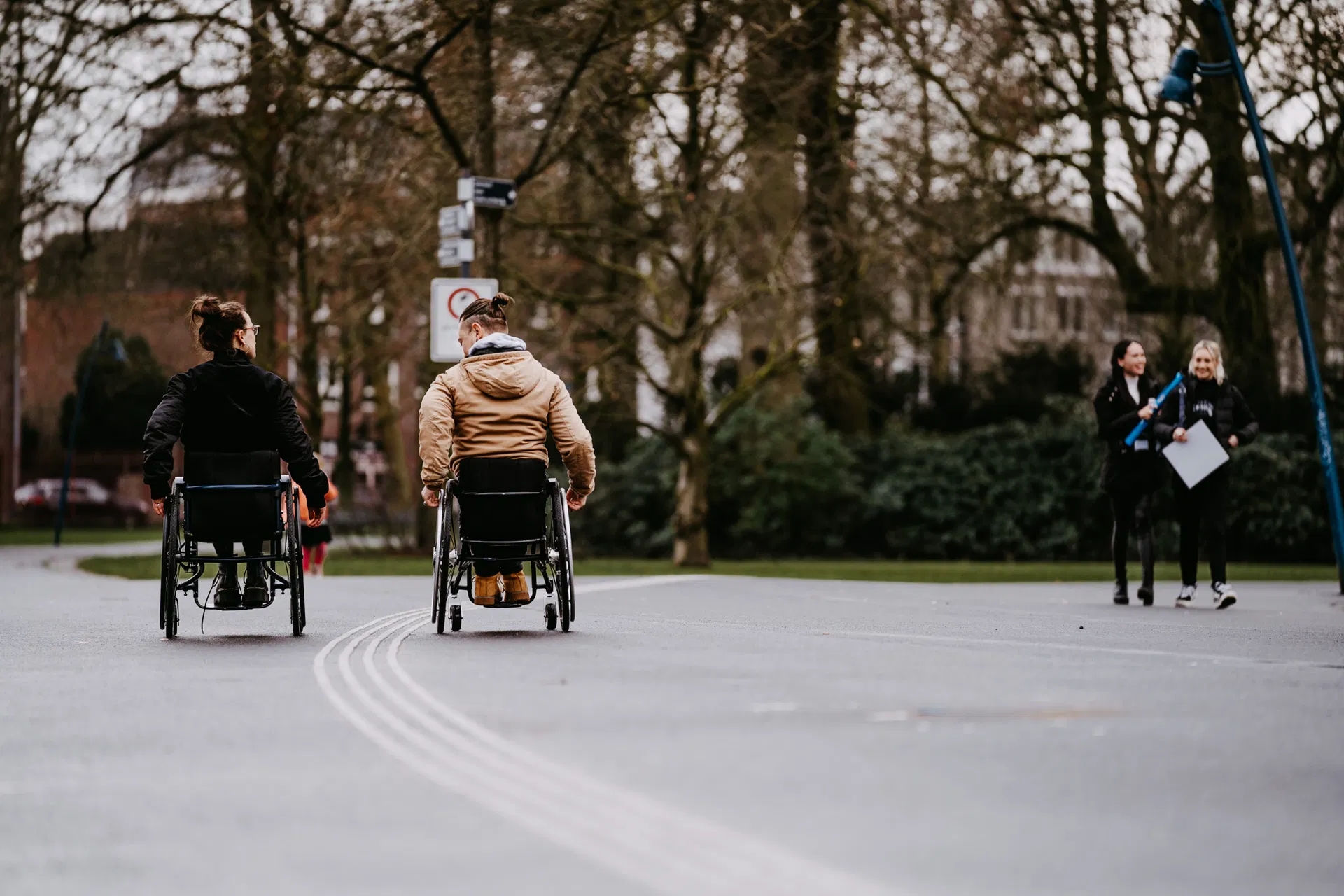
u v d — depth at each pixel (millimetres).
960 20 32062
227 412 12031
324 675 9508
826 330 37844
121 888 4738
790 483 39250
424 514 36094
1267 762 6531
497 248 27078
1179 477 17078
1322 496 33750
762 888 4570
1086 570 28844
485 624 13320
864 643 11383
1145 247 35062
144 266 37844
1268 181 21125
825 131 33406
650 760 6516
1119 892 4574
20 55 31391
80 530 69875
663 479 39000
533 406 12141
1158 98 32594
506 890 4594
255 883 4746
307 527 24375
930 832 5262
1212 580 17234
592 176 32844
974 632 12680
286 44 28156
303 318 38781
